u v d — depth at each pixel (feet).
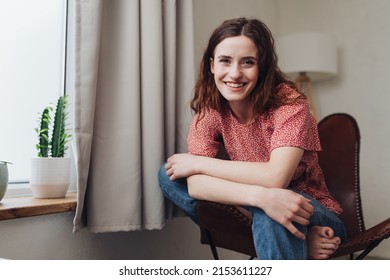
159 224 3.91
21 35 4.08
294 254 2.85
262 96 3.52
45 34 4.29
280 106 3.41
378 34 6.91
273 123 3.48
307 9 7.82
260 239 2.90
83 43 3.45
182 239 5.30
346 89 7.24
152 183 3.91
